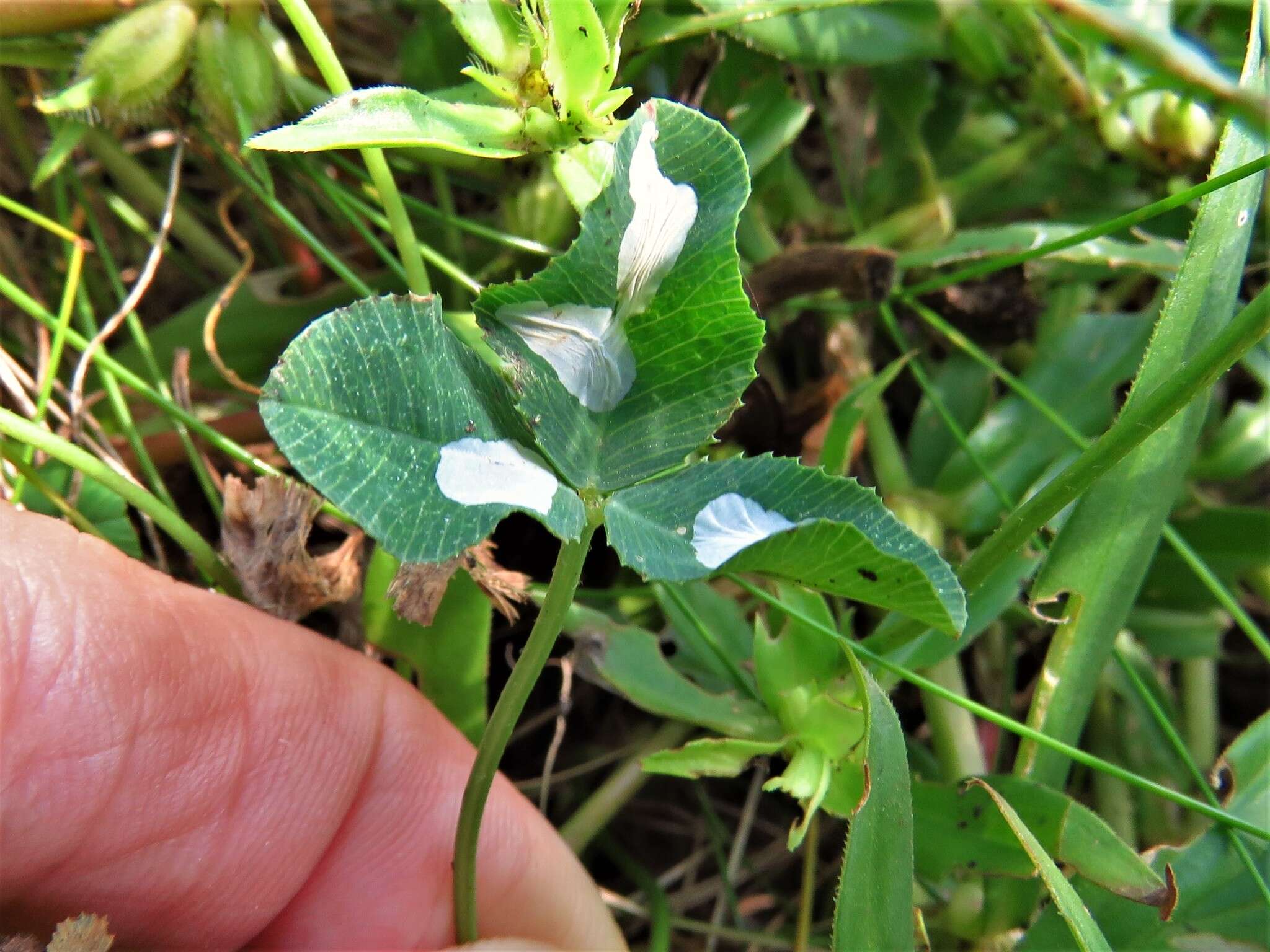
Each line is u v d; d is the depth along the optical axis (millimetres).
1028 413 104
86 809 73
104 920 70
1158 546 105
